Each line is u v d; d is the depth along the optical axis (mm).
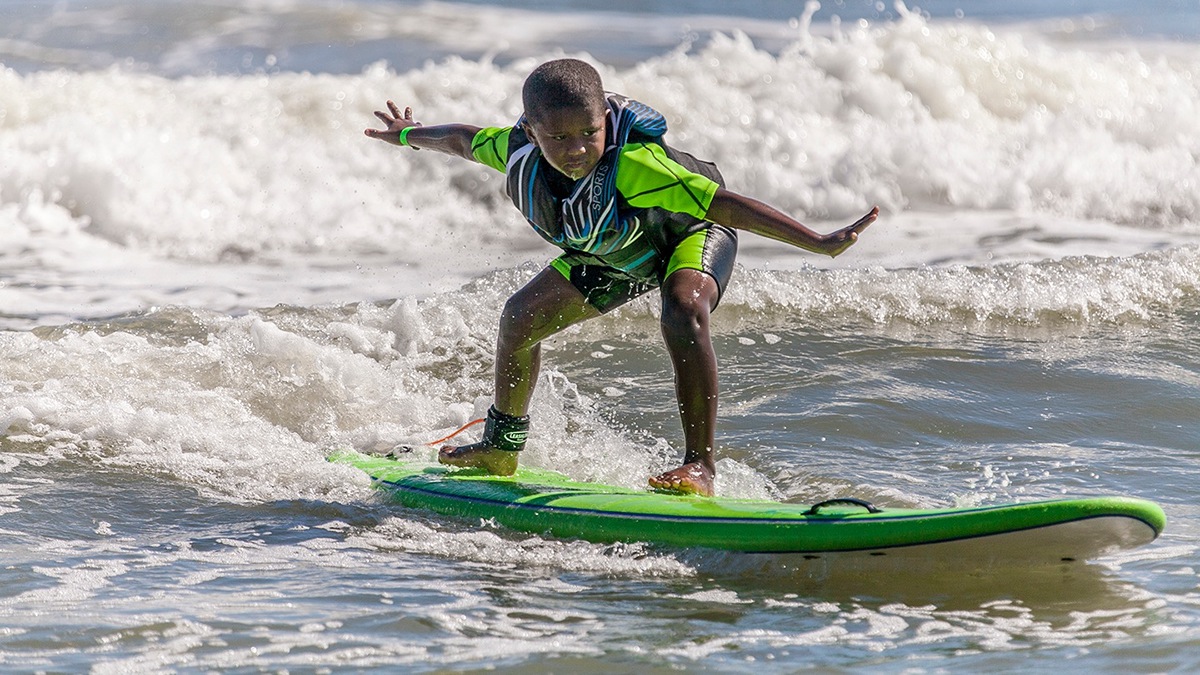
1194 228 35281
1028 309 27812
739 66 42719
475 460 17969
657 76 42156
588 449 20266
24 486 18391
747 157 38781
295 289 30844
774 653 12633
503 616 13695
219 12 61188
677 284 16109
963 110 42156
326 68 52406
